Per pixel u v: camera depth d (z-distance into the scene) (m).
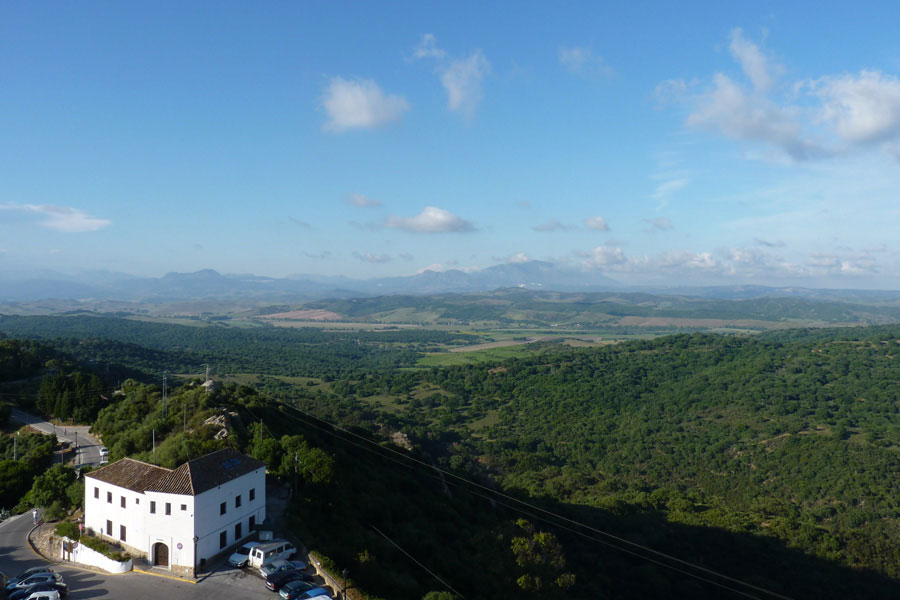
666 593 71.12
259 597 40.09
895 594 76.31
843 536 92.56
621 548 82.75
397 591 45.09
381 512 63.03
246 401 87.88
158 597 39.97
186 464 47.72
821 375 184.88
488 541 63.75
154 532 45.34
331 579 42.78
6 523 58.28
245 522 49.25
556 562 59.31
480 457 151.38
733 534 91.19
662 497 114.75
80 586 41.75
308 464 61.72
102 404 101.00
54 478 61.19
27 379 120.56
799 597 73.44
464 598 48.47
